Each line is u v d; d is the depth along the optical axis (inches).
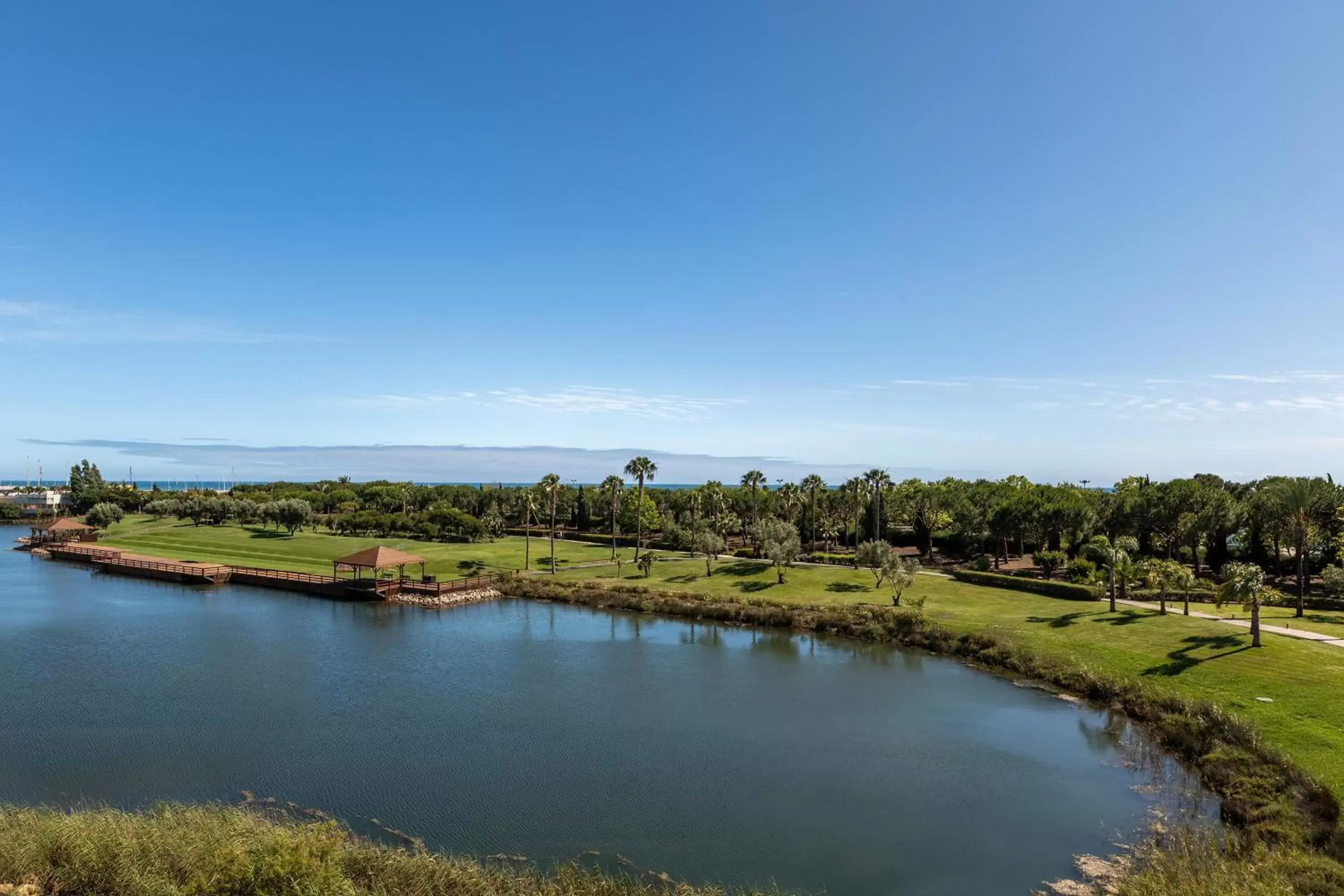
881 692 1895.9
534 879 970.7
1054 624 2358.5
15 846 877.8
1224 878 922.1
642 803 1242.6
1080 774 1373.0
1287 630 2100.1
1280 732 1373.0
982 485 5270.7
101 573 3949.3
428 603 3107.8
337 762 1400.1
